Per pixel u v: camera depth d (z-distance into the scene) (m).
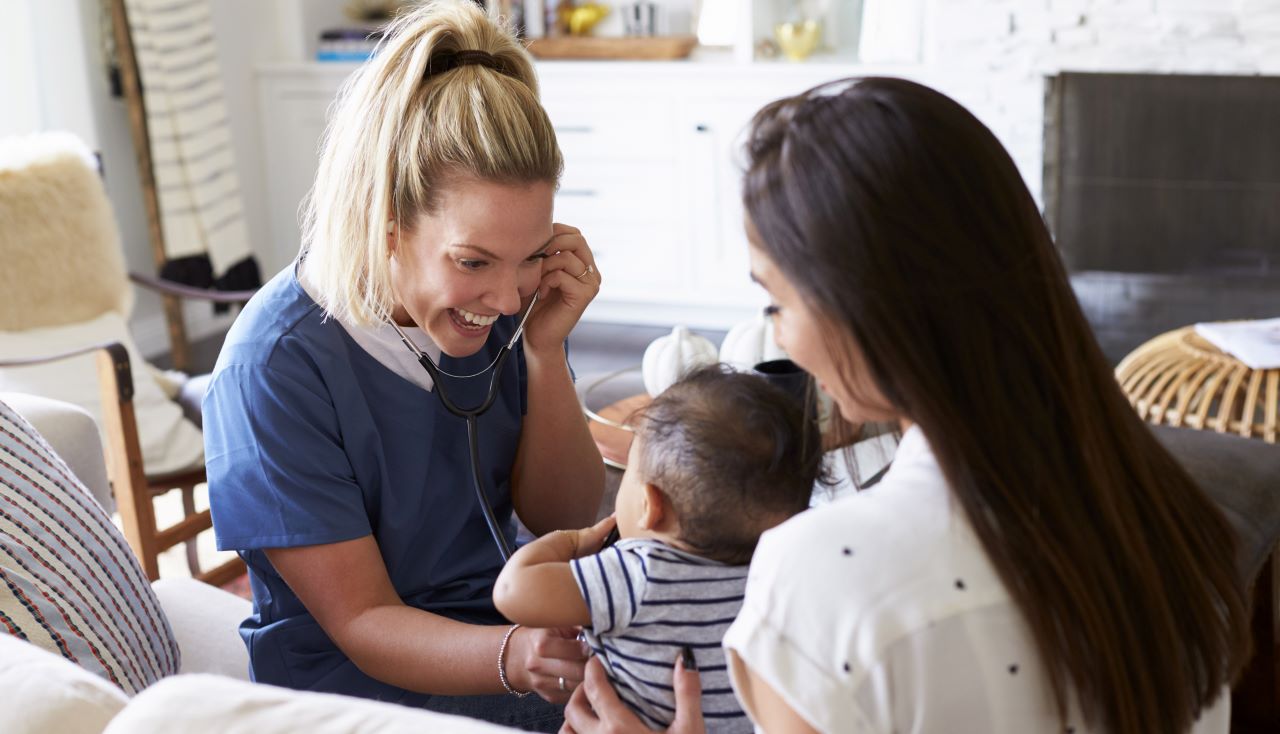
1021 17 3.68
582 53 4.30
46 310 2.67
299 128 4.57
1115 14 3.59
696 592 1.05
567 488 1.55
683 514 1.06
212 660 1.58
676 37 4.36
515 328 1.49
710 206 4.19
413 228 1.26
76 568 1.32
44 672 0.87
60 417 1.92
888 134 0.76
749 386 1.08
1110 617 0.77
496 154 1.22
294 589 1.33
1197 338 2.49
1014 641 0.77
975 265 0.75
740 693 0.81
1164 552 0.82
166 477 2.48
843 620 0.76
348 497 1.33
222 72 4.40
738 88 4.04
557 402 1.50
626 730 1.04
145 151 3.96
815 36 4.10
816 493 1.24
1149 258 3.78
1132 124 3.68
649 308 4.50
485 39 1.30
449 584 1.45
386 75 1.27
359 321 1.31
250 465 1.30
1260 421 2.29
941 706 0.76
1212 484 1.59
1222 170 3.63
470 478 1.45
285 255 4.73
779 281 0.80
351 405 1.34
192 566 2.47
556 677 1.21
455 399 1.43
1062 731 0.78
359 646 1.31
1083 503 0.78
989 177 0.77
